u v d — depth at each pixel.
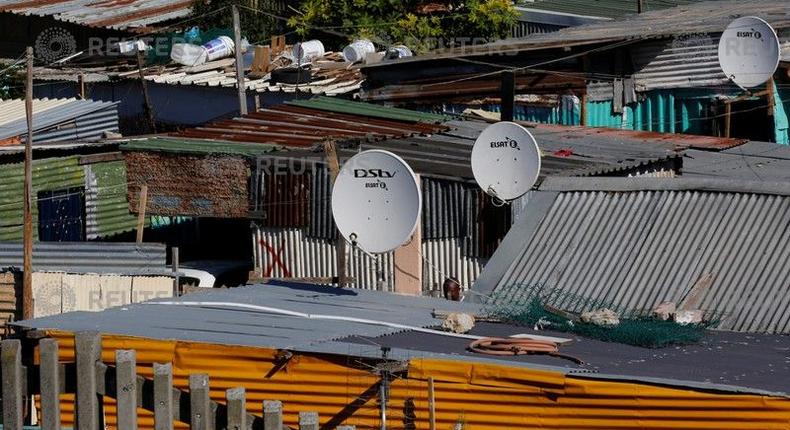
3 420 12.02
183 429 14.48
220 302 16.97
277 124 28.92
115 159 30.84
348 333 15.01
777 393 12.17
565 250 17.28
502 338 14.56
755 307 15.35
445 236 22.55
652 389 12.62
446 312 16.09
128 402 11.59
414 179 15.98
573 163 24.39
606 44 31.89
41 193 30.11
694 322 15.16
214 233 32.34
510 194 18.86
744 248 16.25
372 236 16.28
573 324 15.26
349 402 14.00
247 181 25.30
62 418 15.08
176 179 26.12
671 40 32.34
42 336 15.05
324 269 24.53
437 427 13.64
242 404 11.51
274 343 14.45
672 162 25.72
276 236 25.19
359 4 40.06
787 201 16.73
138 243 25.52
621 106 32.91
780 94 32.16
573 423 13.03
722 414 12.37
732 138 29.89
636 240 17.00
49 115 32.88
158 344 14.71
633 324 14.94
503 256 17.53
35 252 25.19
